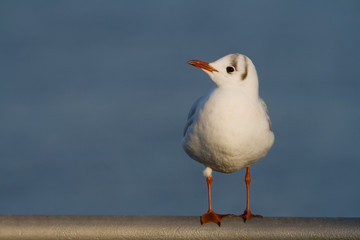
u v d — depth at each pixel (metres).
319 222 10.24
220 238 10.33
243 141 11.78
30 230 10.02
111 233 10.09
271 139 12.34
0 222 9.99
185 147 12.74
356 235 10.22
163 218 10.27
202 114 11.96
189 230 10.26
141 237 10.16
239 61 12.30
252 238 10.29
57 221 10.05
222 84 12.32
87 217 10.16
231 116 11.70
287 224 10.32
